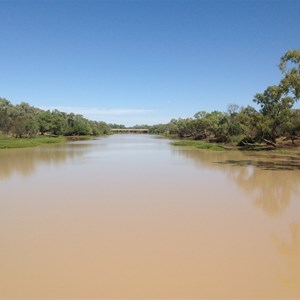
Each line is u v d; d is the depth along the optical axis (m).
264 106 50.00
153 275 8.27
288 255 9.55
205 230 11.79
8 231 11.73
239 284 7.84
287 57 28.88
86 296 7.31
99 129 157.12
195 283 7.87
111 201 16.30
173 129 143.25
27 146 61.56
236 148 54.19
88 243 10.50
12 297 7.28
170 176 24.42
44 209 14.76
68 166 30.73
